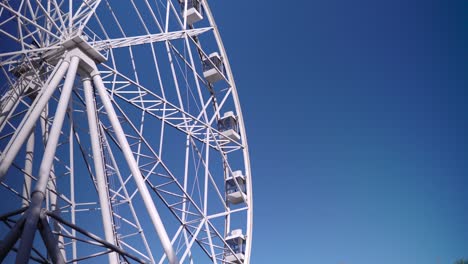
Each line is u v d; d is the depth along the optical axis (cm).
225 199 2873
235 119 3023
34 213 1421
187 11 3017
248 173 2884
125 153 1773
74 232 2023
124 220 2128
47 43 2094
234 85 3094
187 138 2561
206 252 2377
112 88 2230
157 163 2345
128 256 1656
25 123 1569
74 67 1823
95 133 1842
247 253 2620
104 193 1777
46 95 1677
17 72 2084
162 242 1620
